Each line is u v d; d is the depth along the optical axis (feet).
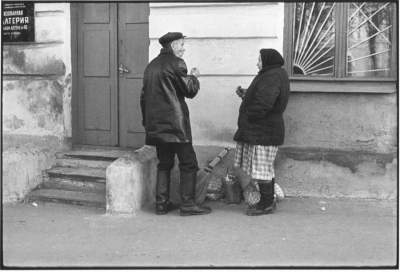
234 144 21.72
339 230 18.07
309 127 21.30
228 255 16.12
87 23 24.30
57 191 22.39
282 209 20.30
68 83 24.13
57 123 23.98
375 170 20.89
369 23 20.92
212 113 21.85
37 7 23.76
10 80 24.41
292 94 21.30
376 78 20.68
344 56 21.07
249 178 21.07
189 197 19.92
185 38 21.71
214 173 21.89
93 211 20.77
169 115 19.30
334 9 21.07
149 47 22.48
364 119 20.86
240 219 19.38
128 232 18.26
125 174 20.03
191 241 17.31
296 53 21.45
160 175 20.18
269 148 19.20
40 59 23.98
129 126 24.04
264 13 21.06
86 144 24.57
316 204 20.77
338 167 21.15
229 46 21.48
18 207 21.49
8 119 24.49
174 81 19.30
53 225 19.12
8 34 24.14
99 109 24.44
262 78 18.94
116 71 24.06
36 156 22.74
